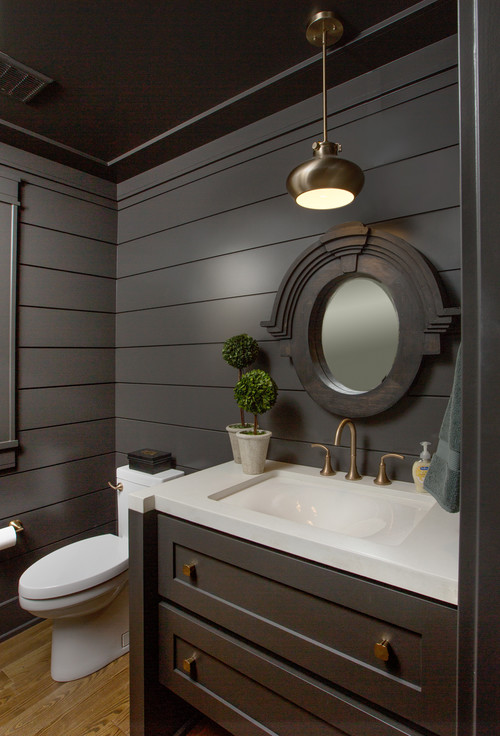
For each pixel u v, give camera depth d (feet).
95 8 4.35
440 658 2.90
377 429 5.22
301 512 4.99
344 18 4.51
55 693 5.58
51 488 7.52
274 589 3.79
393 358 5.03
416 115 4.96
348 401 5.26
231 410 6.67
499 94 1.81
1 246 6.77
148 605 4.77
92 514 8.14
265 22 4.55
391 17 4.49
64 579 5.55
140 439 8.05
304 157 5.86
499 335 1.83
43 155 7.31
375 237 5.00
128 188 8.33
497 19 1.82
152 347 7.87
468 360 1.94
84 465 8.02
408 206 4.99
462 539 1.96
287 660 3.76
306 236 5.84
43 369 7.40
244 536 3.96
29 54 5.01
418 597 3.00
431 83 4.86
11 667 6.11
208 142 6.94
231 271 6.66
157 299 7.78
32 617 7.17
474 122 1.90
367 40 4.73
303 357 5.67
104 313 8.38
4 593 6.84
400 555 3.17
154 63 5.18
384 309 5.12
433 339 4.63
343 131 5.51
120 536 7.34
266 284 6.25
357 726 3.32
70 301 7.80
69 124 6.46
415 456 4.94
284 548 3.67
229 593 4.13
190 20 4.52
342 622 3.39
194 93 5.77
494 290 1.83
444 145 4.77
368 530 4.31
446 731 2.87
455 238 4.68
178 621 4.59
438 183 4.81
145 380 7.98
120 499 7.36
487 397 1.86
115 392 8.57
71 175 7.79
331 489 5.04
